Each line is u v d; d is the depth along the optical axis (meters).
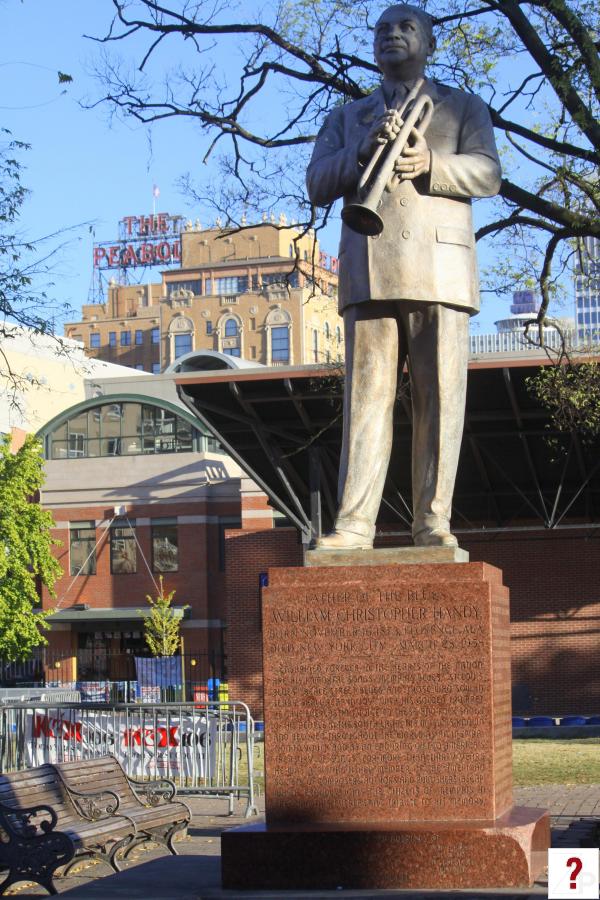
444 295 7.69
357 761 7.04
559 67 13.82
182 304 129.12
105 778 13.29
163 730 17.09
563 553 38.59
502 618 7.49
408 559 7.24
